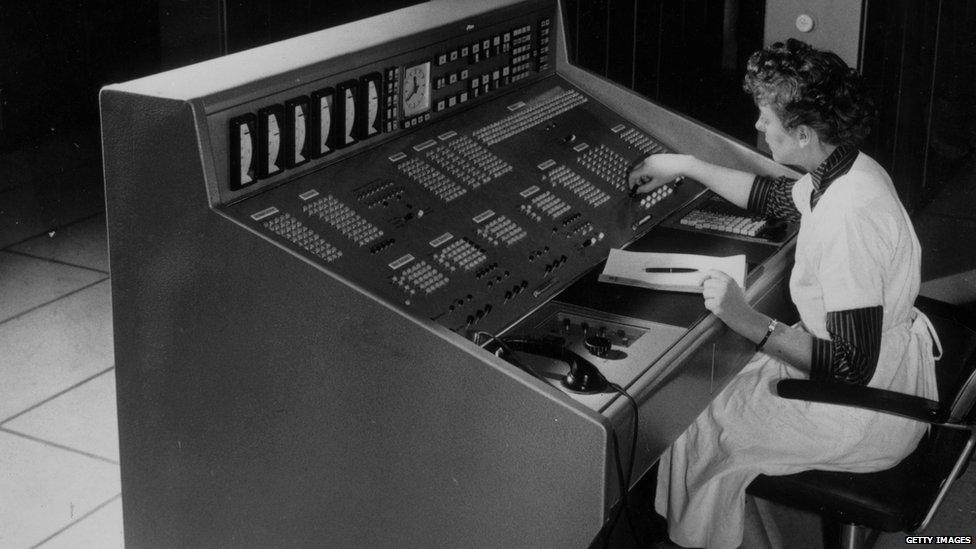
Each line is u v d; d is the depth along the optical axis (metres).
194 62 3.23
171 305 1.92
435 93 2.27
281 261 1.78
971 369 1.94
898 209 2.11
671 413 1.90
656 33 3.49
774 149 2.19
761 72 2.12
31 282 3.75
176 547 2.12
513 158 2.35
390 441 1.81
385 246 1.96
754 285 2.20
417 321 1.71
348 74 2.03
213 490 2.02
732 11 3.61
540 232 2.22
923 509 2.02
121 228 1.90
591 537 1.68
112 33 4.55
